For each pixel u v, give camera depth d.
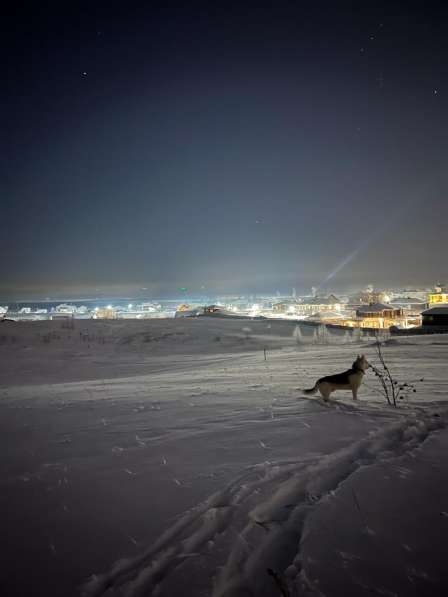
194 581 2.14
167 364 18.28
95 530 2.75
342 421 5.39
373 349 19.81
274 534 2.60
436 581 2.06
